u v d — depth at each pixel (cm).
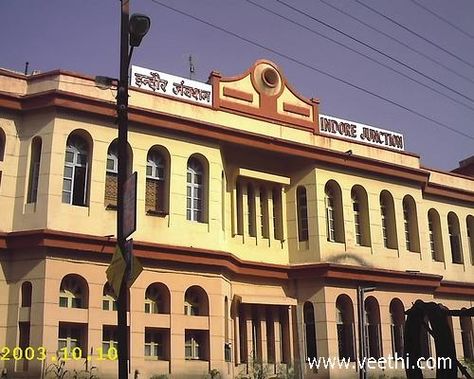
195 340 2233
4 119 2136
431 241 3225
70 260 2030
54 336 1941
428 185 3181
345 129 2880
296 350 2522
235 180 2584
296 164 2717
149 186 2286
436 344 1390
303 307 2581
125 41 1416
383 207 2953
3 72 2178
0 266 2002
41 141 2134
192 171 2402
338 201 2759
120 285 1280
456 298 3166
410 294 2858
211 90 2509
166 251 2184
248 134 2492
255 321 2505
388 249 2850
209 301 2245
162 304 2192
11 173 2108
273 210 2689
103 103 2202
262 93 2641
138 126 2277
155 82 2377
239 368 2389
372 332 2717
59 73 2197
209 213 2355
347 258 2678
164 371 2105
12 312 1972
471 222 3425
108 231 2136
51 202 2062
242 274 2475
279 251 2636
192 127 2367
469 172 3809
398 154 3016
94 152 2177
